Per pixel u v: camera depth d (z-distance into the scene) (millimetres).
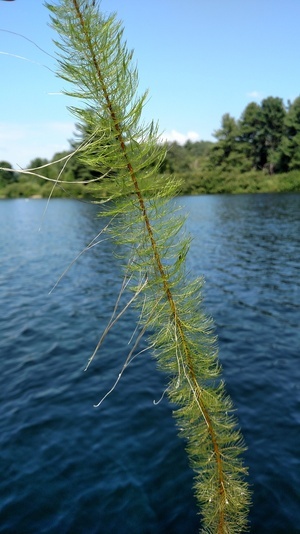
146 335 10133
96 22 1839
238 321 11016
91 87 1862
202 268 18219
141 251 2211
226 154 80312
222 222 35656
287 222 33719
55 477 5082
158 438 5770
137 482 4918
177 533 4152
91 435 5938
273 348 9086
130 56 1885
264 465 5102
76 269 19500
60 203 79875
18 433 6066
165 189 2070
